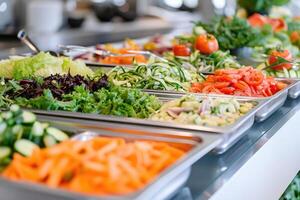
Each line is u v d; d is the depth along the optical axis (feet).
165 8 21.70
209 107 4.75
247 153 4.61
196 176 4.00
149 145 3.56
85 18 16.63
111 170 3.00
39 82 5.77
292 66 7.86
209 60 8.04
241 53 9.23
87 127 4.25
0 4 13.98
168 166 3.31
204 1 21.59
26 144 3.62
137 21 18.75
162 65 6.57
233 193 4.07
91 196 2.67
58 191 2.73
